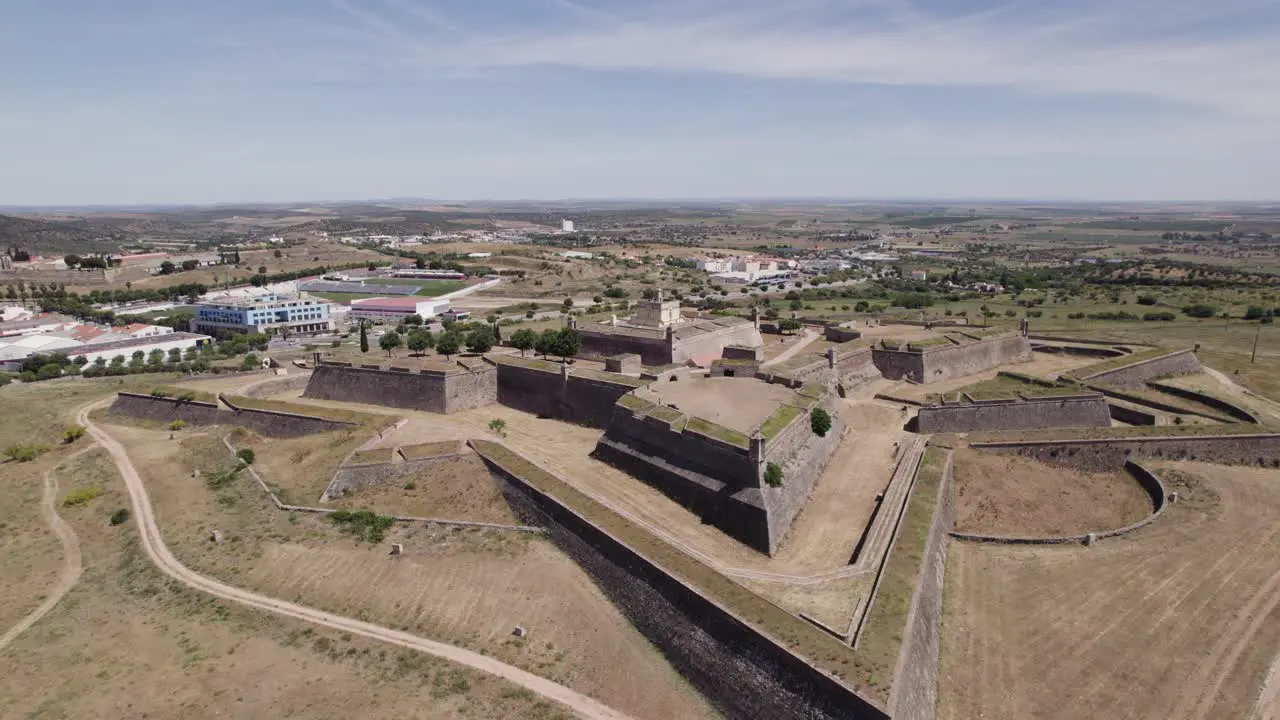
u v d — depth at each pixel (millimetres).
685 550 68000
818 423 87938
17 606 68938
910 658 51500
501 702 55375
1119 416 102562
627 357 117750
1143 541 69562
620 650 61469
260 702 54812
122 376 163375
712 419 86812
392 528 80250
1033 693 52219
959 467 88062
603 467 90062
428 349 158250
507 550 75750
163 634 63188
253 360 166750
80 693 55750
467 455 94750
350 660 59656
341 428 107562
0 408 132375
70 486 96562
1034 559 68812
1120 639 56406
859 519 75625
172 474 97938
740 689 54094
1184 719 48312
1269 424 90188
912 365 124188
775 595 60375
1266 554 65750
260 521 82688
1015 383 113000
